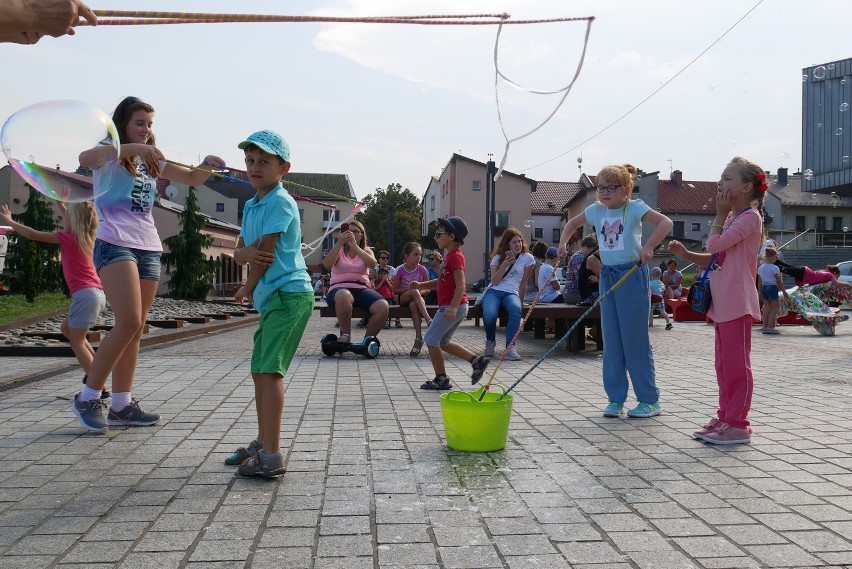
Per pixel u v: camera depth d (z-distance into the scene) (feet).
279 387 10.55
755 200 13.43
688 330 41.45
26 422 14.26
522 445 12.50
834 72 123.44
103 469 10.87
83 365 16.37
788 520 8.63
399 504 9.23
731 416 12.67
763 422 14.46
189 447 12.26
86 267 16.11
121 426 13.85
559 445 12.50
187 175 14.35
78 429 13.64
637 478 10.45
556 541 7.94
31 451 11.98
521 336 36.60
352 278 26.99
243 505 9.17
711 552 7.62
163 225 89.86
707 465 11.16
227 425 14.03
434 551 7.64
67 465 11.09
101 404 13.61
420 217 229.86
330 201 200.75
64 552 7.61
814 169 126.62
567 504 9.24
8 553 7.57
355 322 49.03
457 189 149.07
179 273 82.17
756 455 11.78
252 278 10.83
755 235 12.82
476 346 31.65
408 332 40.50
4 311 45.96
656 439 12.96
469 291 143.64
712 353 28.32
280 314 10.61
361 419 14.75
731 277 12.71
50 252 65.05
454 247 18.45
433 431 13.64
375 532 8.21
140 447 12.26
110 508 9.07
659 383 19.94
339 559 7.41
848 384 19.62
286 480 10.34
